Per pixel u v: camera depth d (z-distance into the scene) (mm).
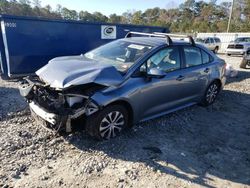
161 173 3758
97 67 4309
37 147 4160
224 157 4320
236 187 3602
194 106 6633
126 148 4312
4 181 3365
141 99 4609
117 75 4309
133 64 4562
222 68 6699
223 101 7348
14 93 6816
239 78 10891
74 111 3898
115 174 3660
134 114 4602
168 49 5168
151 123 5336
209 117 6012
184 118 5789
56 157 3955
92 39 9180
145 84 4598
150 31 11164
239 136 5145
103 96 4059
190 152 4387
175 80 5211
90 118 4160
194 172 3848
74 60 4777
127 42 5367
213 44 25484
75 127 4160
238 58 21016
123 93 4270
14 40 7367
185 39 5996
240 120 5980
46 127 4199
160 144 4547
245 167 4082
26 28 7500
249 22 62250
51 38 8102
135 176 3650
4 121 5004
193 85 5797
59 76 4070
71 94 3879
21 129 4691
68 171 3648
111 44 5539
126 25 10109
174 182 3596
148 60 4734
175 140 4754
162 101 5117
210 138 4961
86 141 4414
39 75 4441
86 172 3650
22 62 7695
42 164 3766
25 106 5840
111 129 4438
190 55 5727
